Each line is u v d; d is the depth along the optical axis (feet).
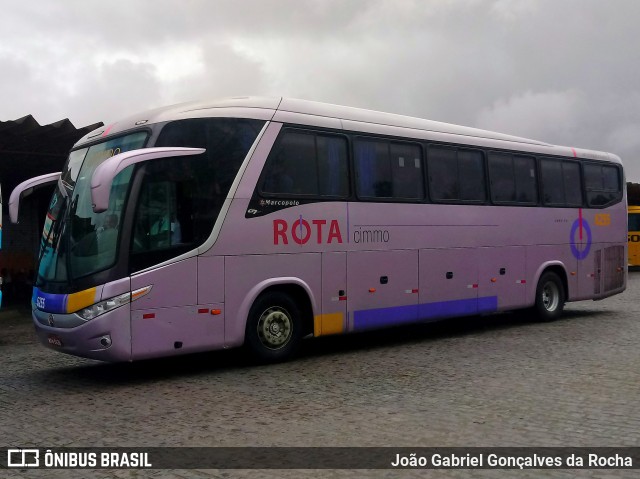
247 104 34.71
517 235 48.16
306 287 35.78
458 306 43.70
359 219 38.22
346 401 26.71
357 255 38.11
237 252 33.27
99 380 32.35
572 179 53.47
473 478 18.03
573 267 53.06
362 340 43.62
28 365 37.45
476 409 25.12
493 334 45.34
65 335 30.45
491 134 47.62
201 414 25.18
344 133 37.96
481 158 45.98
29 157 64.23
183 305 31.58
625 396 26.89
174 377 32.48
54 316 30.89
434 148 42.83
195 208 32.19
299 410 25.41
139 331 30.30
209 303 32.37
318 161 36.68
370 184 38.96
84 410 26.27
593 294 54.90
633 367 32.81
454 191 43.83
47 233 33.45
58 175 36.73
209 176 32.71
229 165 33.35
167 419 24.59
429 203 42.09
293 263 35.29
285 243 34.99
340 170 37.63
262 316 34.58
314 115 36.86
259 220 34.06
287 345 35.55
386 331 47.91
